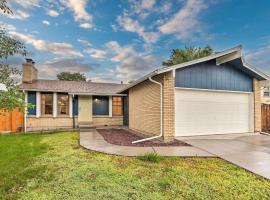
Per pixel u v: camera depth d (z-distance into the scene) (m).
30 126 14.26
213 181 4.41
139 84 12.50
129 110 14.86
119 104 17.20
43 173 4.86
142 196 3.68
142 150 7.25
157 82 9.20
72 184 4.20
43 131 13.36
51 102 15.06
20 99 3.71
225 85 10.49
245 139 9.31
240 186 4.16
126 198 3.61
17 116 14.03
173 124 9.08
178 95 9.62
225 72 10.53
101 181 4.35
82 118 15.88
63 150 7.41
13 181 4.37
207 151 7.04
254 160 5.92
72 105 15.50
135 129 13.20
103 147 7.80
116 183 4.25
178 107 9.61
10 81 3.70
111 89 17.33
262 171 5.00
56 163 5.69
